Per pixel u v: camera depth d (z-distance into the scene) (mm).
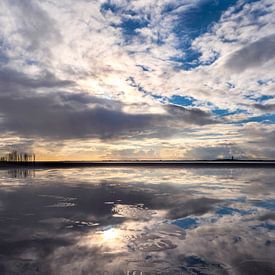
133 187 19906
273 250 6766
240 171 44000
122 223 9461
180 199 14266
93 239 7711
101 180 26016
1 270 5734
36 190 18062
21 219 10008
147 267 5844
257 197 14922
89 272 5613
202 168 57625
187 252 6695
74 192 17062
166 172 41062
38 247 7070
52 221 9719
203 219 9953
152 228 8828
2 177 31047
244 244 7207
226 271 5637
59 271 5668
